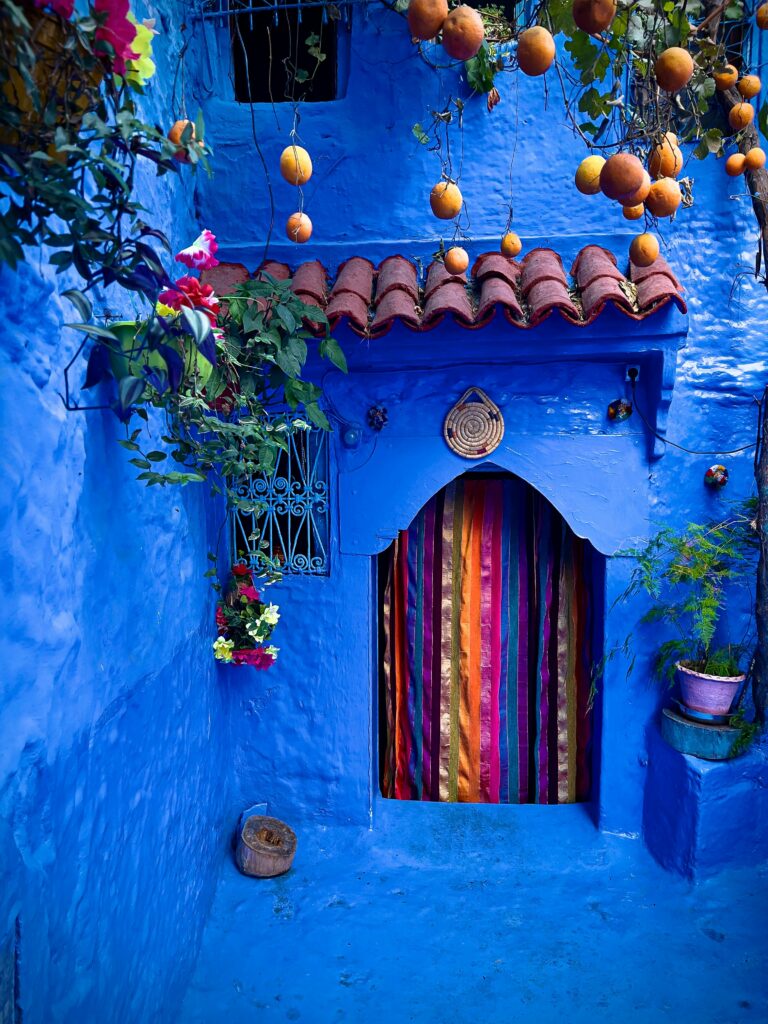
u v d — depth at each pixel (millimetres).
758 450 3559
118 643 2350
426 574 4309
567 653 4246
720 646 3771
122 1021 2359
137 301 2484
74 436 2029
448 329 3328
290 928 3482
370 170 3670
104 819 2223
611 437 3695
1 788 1639
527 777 4340
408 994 3123
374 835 4059
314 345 3451
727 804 3535
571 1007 3059
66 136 1323
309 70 4148
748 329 3664
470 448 3729
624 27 2082
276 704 4027
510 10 3775
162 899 2801
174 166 1618
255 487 3861
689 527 3557
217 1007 3051
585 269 3352
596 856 3875
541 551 4219
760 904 3496
